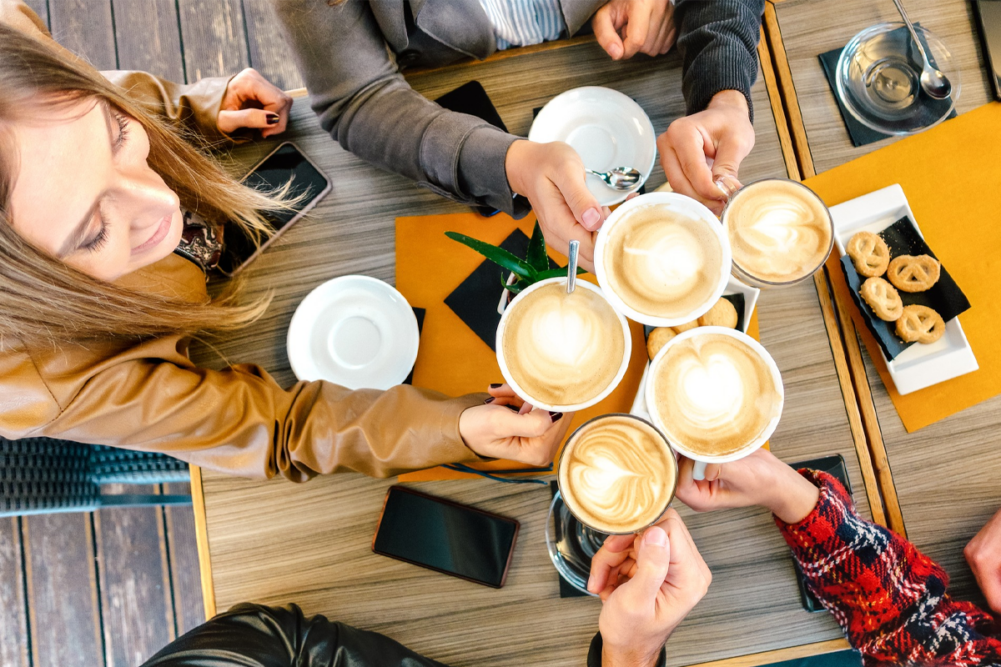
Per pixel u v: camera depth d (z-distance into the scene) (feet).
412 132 3.42
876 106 3.58
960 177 3.49
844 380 3.41
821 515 3.08
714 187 3.02
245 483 3.49
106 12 6.46
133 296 2.93
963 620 3.07
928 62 3.58
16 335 2.76
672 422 2.73
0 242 2.35
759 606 3.29
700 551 3.35
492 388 3.32
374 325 3.56
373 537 3.44
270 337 3.65
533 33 4.03
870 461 3.38
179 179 3.34
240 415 3.25
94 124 2.45
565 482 2.73
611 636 2.80
